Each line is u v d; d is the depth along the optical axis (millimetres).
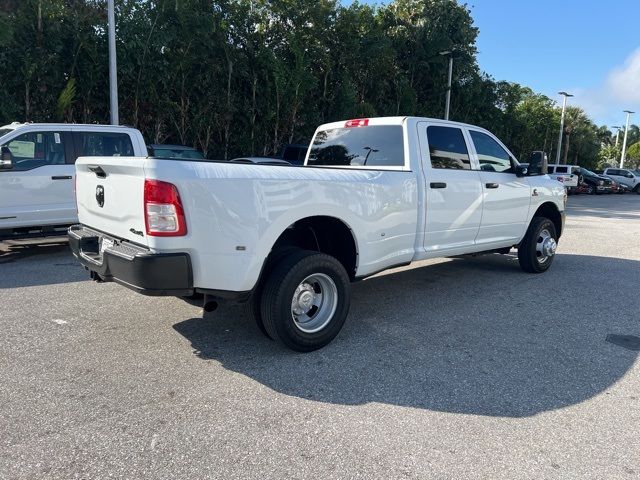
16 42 14086
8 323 4914
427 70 27016
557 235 8031
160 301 5676
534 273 7469
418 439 3053
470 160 6109
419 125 5535
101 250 4328
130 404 3398
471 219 6059
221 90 18438
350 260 4805
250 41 18891
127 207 3859
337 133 6191
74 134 8297
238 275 3836
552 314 5527
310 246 4812
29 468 2697
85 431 3064
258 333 4762
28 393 3520
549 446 3010
